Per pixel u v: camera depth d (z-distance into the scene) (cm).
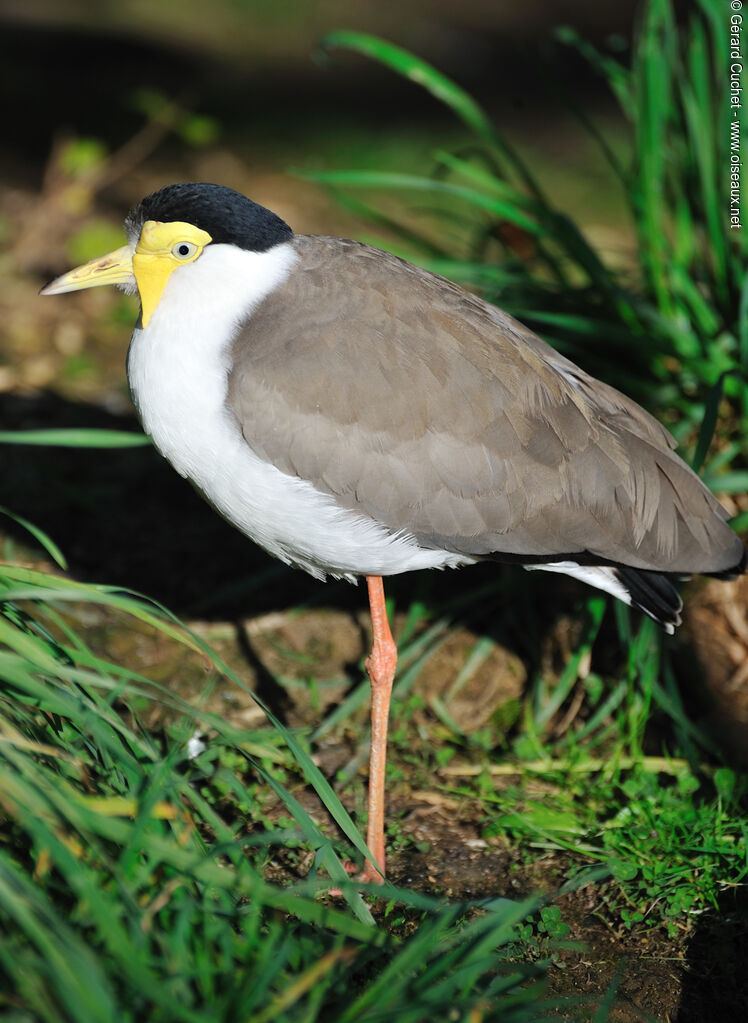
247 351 718
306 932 638
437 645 924
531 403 750
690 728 841
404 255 1108
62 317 1366
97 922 534
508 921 598
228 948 568
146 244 731
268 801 802
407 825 801
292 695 910
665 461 788
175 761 652
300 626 966
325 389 711
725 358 976
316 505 723
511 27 2573
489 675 935
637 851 760
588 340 1011
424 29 2530
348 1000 589
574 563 776
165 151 1848
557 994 668
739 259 1045
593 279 993
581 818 802
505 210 988
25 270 1433
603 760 855
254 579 968
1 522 1042
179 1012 503
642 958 696
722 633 888
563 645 935
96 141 1670
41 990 518
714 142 1044
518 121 2084
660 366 1007
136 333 754
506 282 1030
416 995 559
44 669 623
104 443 855
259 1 2636
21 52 2172
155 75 2164
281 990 573
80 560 1015
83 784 639
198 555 1038
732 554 797
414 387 722
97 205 1566
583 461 757
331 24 2542
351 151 1888
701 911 728
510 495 741
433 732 887
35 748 599
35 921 511
